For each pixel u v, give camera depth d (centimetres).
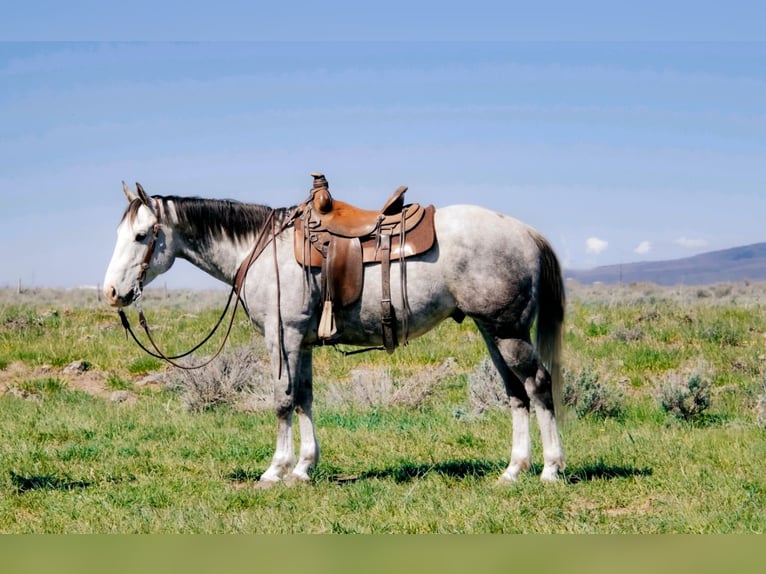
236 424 1274
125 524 729
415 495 793
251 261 875
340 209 863
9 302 3281
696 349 1748
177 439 1146
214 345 1933
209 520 730
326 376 1675
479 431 1143
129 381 1673
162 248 890
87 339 1994
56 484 894
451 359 1722
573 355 1686
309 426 880
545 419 834
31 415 1338
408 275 827
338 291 838
